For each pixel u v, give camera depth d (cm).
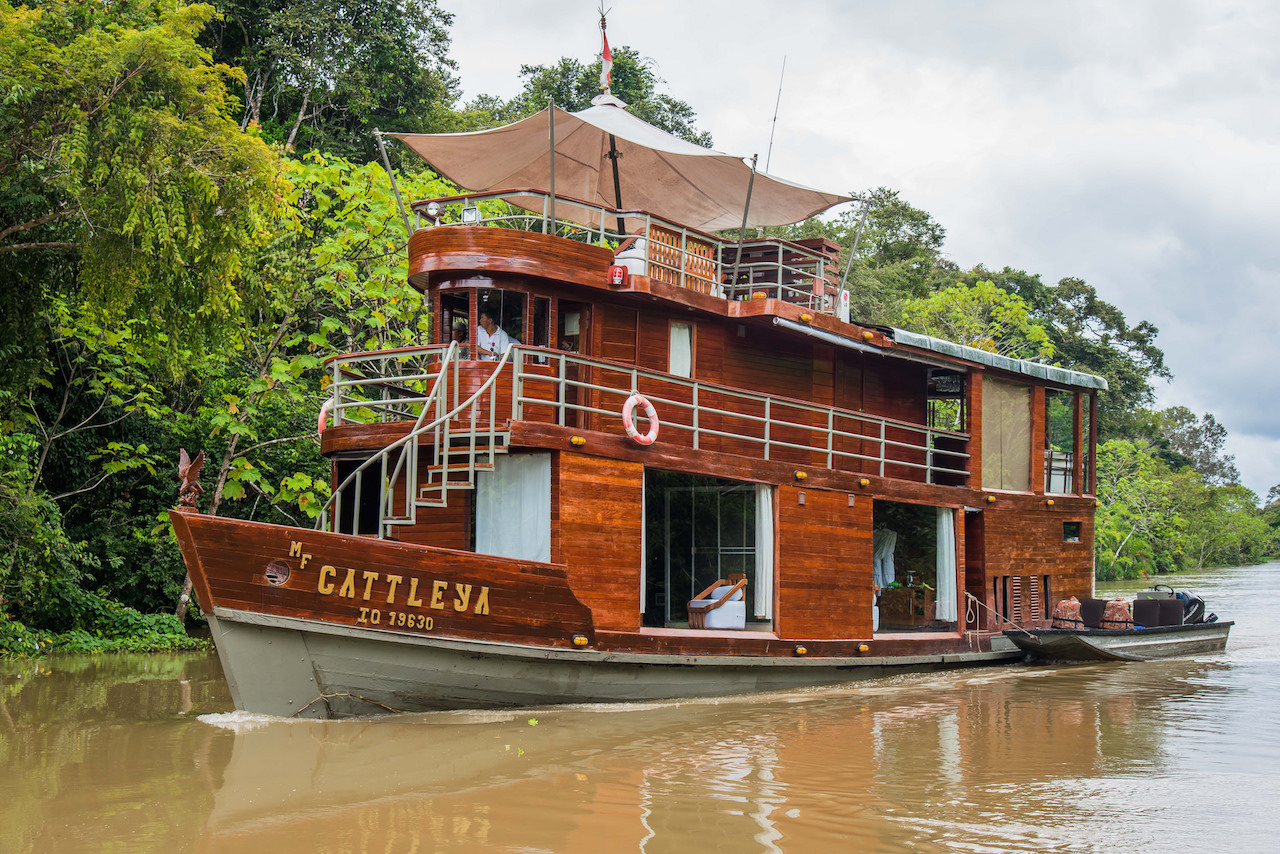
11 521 1507
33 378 1495
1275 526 10288
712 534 1462
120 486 1884
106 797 713
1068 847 634
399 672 939
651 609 1470
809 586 1234
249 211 1298
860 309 3966
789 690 1201
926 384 1595
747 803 712
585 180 1476
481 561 952
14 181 1247
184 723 952
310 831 644
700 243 1354
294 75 2748
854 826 666
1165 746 916
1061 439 5222
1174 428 8400
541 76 3356
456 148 1360
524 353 1098
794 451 1363
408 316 1889
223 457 1930
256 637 891
